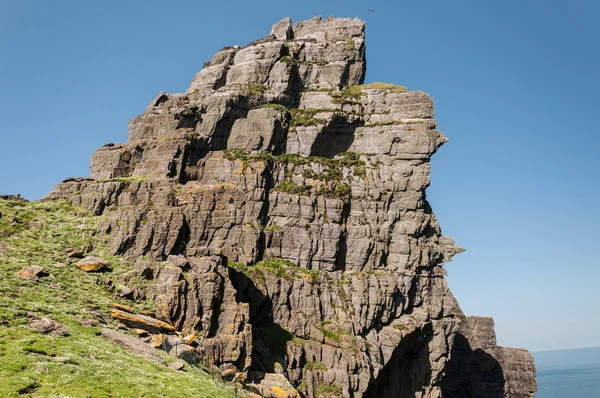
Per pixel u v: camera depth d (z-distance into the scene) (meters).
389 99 88.19
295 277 74.56
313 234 78.19
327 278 76.38
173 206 73.44
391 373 78.69
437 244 86.31
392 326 76.38
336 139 87.31
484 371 130.25
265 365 64.06
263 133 84.06
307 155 84.94
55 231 68.88
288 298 73.38
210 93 90.62
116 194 75.12
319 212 79.50
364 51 97.25
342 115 86.00
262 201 78.38
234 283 69.50
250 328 62.38
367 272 77.94
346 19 100.19
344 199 80.25
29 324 46.25
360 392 68.38
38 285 55.19
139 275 63.09
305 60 94.75
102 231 69.50
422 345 81.50
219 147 84.69
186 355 55.22
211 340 58.84
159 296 60.28
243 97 86.00
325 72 92.88
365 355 70.31
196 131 84.31
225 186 77.12
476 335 146.38
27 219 70.06
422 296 82.06
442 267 86.44
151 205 73.00
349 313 74.31
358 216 80.88
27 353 41.34
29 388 36.91
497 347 145.00
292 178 81.62
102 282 60.75
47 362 40.78
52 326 47.19
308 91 91.38
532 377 138.75
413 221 81.31
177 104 89.19
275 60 91.06
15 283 53.47
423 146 82.19
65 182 81.25
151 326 56.44
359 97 89.50
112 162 82.31
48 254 63.28
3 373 37.44
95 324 52.22
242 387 56.38
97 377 41.59
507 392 135.62
